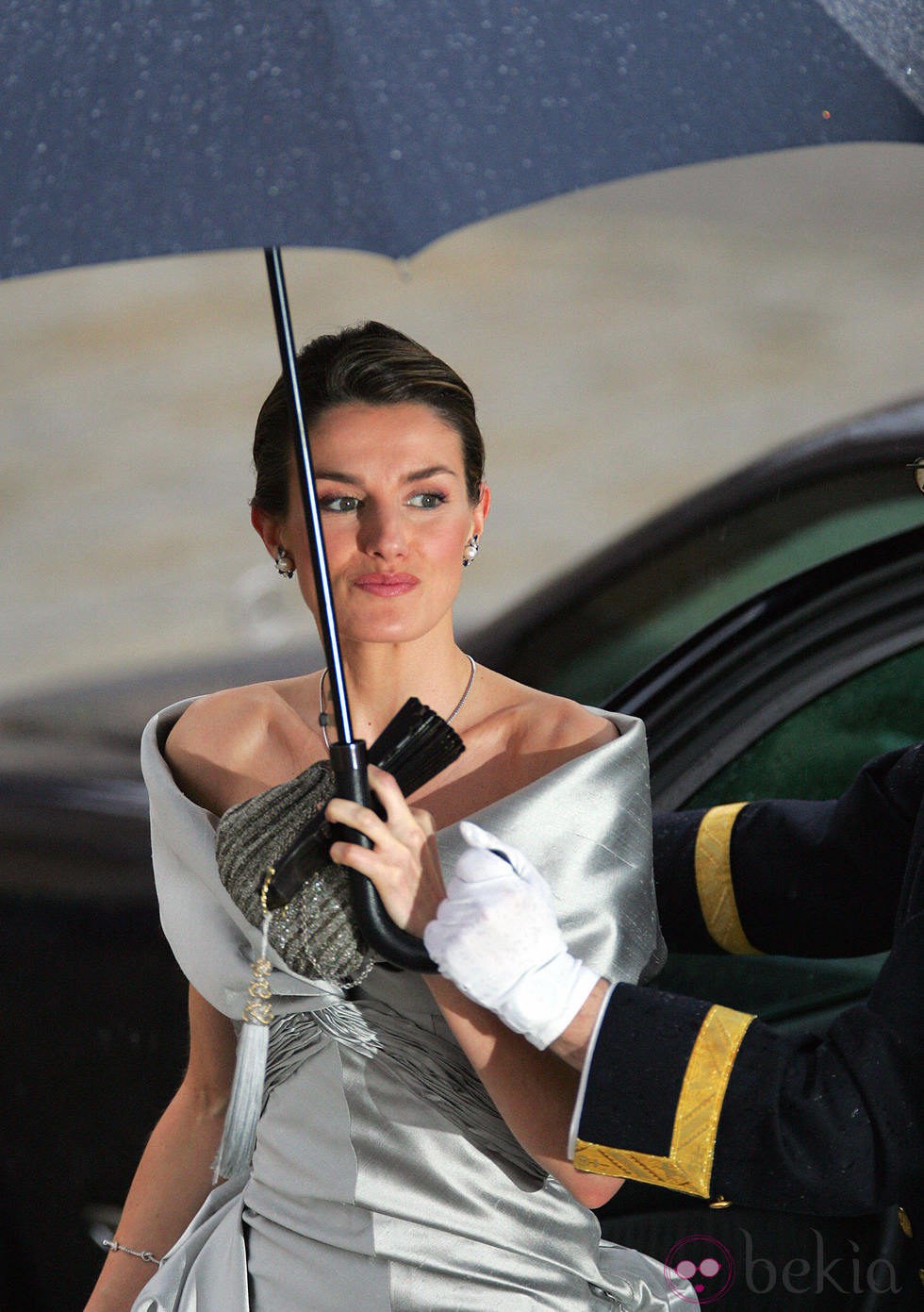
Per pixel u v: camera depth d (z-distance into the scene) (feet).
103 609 103.81
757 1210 26.40
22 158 16.40
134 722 38.29
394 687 22.53
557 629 31.27
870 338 134.31
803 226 154.40
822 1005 28.58
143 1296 22.17
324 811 19.38
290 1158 21.35
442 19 16.81
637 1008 19.20
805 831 25.46
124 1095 30.42
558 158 16.58
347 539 21.12
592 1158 19.52
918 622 27.66
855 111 17.54
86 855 32.50
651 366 131.44
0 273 16.01
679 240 153.79
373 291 146.00
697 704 27.71
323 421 21.02
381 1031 20.93
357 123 16.35
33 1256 30.22
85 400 130.82
